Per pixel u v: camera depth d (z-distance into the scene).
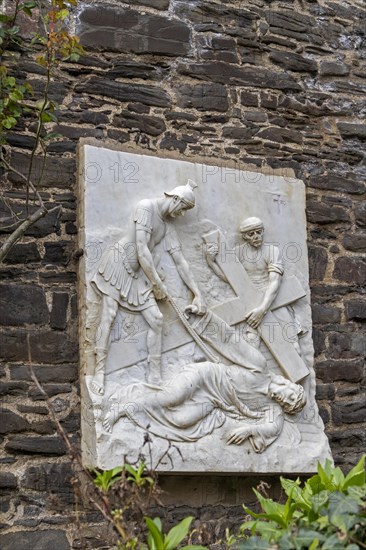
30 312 5.92
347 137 7.27
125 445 5.69
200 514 6.01
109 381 5.83
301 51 7.31
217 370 6.12
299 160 7.05
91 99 6.45
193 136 6.71
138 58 6.69
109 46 6.61
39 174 6.17
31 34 6.39
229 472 5.96
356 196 7.18
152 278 6.02
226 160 6.69
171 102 6.71
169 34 6.83
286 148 7.02
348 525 4.30
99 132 6.41
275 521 4.82
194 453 5.86
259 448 6.07
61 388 5.87
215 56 6.95
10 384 5.76
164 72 6.75
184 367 6.06
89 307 5.91
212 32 6.99
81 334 5.93
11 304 5.89
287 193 6.78
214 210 6.47
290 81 7.18
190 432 5.90
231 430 6.04
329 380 6.72
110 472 4.97
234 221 6.53
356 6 7.63
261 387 6.26
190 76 6.84
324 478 4.88
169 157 6.49
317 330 6.77
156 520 4.71
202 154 6.71
